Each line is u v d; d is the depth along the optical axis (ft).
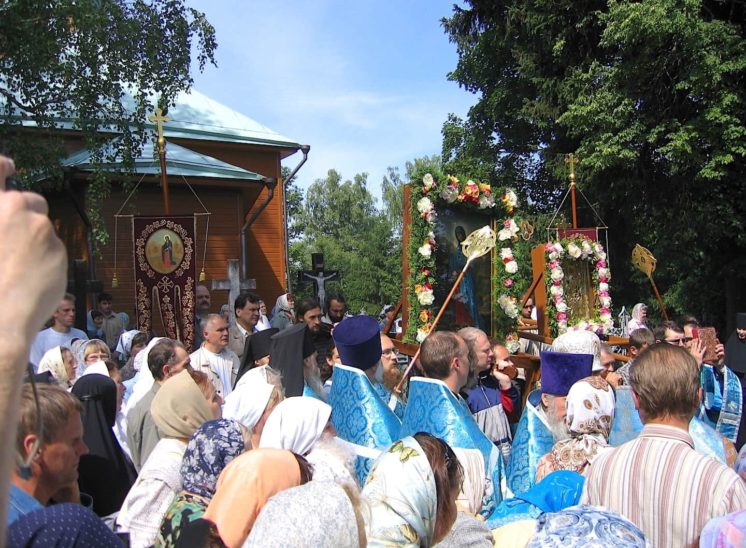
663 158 67.26
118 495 12.99
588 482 9.57
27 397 8.25
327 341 22.04
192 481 9.70
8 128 38.63
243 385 13.47
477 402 17.74
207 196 55.77
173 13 45.32
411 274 25.38
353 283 170.91
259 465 8.39
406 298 25.77
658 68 60.49
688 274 75.20
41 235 2.99
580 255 33.35
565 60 75.41
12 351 2.86
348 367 15.47
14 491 7.05
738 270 64.64
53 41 38.22
